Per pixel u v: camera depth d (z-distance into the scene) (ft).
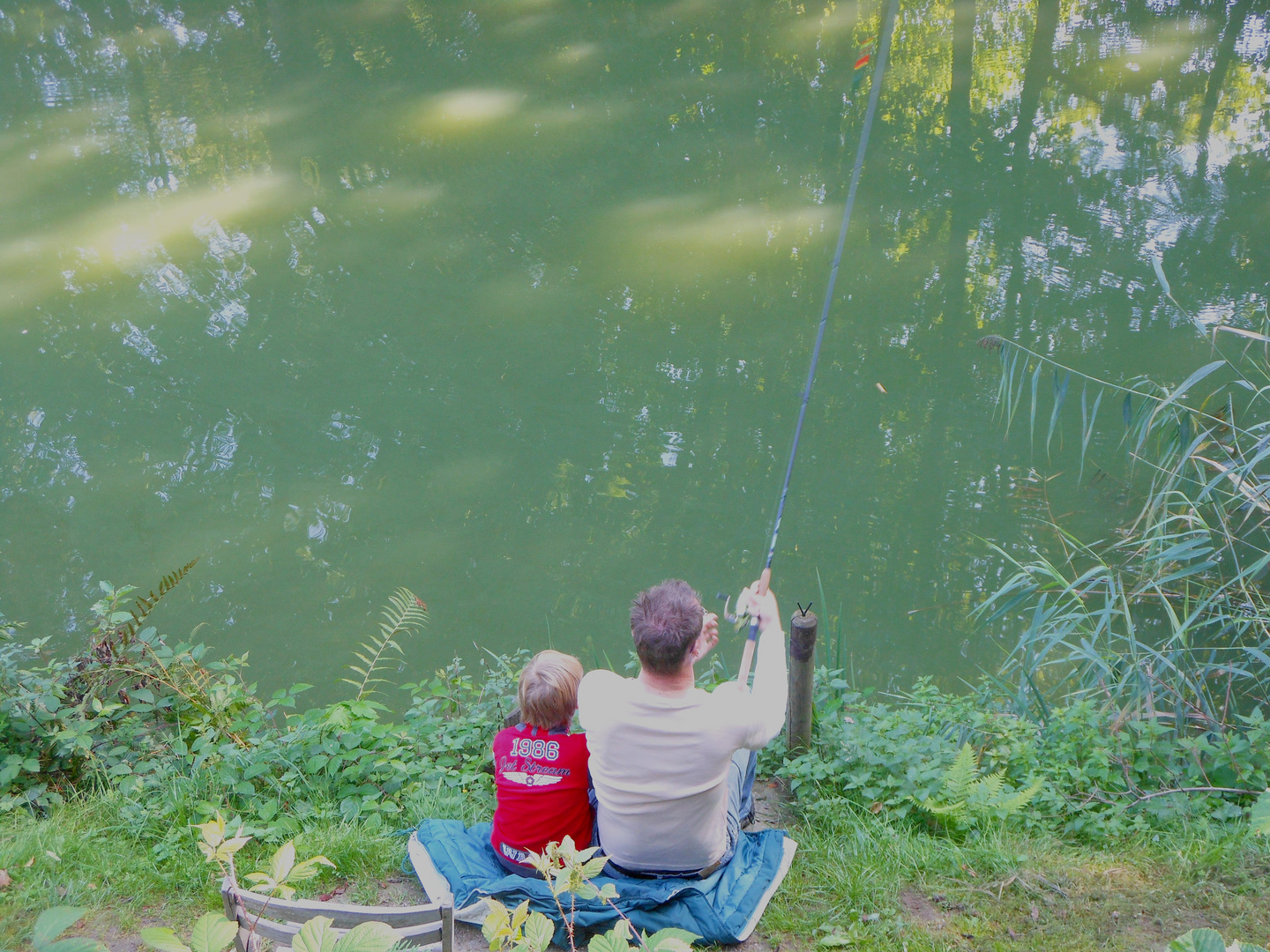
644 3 48.96
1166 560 14.79
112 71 44.47
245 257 30.99
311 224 32.63
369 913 7.22
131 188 35.14
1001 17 44.96
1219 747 11.98
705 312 27.71
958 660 17.94
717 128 37.81
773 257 29.99
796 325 27.04
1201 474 16.16
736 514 21.57
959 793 11.35
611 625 19.02
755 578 19.93
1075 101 37.83
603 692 9.05
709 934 9.22
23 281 29.89
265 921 7.10
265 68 44.09
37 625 18.71
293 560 20.51
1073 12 44.75
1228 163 33.45
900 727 13.08
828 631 18.63
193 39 47.57
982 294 27.68
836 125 37.37
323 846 10.70
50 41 47.21
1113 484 21.47
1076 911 9.68
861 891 9.93
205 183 35.19
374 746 12.71
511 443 23.63
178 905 10.04
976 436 23.13
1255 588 15.60
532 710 9.69
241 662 14.98
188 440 23.73
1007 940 9.40
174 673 14.39
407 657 18.25
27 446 23.41
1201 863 10.19
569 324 27.55
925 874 10.29
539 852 9.61
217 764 12.23
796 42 44.06
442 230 32.17
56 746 12.46
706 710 8.84
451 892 9.70
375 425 24.29
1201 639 16.83
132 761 12.88
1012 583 14.96
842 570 20.06
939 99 38.73
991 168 33.91
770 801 11.79
